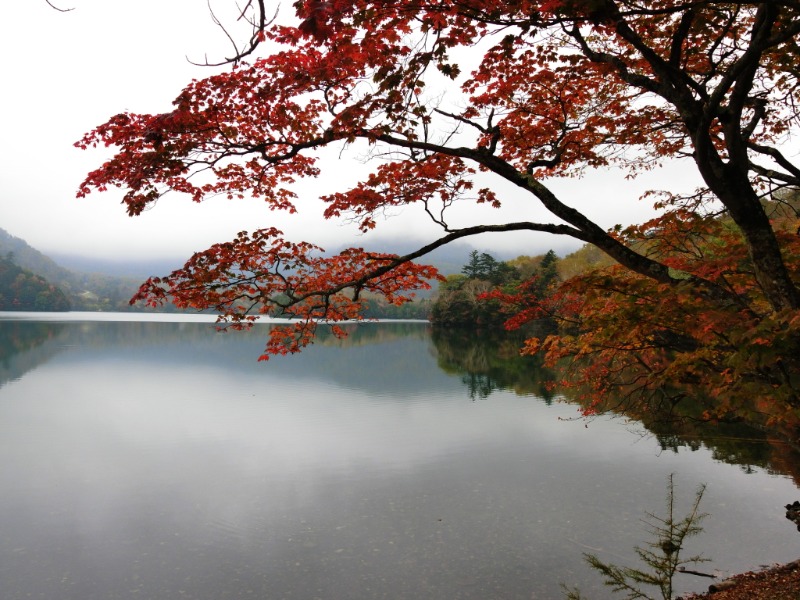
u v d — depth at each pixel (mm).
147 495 11539
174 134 4754
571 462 13633
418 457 14391
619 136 6762
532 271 81000
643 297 4551
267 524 9961
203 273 6113
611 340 5875
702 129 4191
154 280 5977
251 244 6176
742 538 8867
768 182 5934
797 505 9969
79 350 48219
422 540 9164
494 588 7531
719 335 4191
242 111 5031
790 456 13617
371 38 3898
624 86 6301
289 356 47219
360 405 22391
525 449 15008
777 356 3381
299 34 3898
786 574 7066
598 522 9766
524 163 7242
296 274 7184
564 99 6406
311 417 19922
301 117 5336
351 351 52000
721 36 4879
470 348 53656
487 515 10219
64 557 8680
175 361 41094
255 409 21547
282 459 14328
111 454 14859
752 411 3980
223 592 7586
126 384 28438
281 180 6527
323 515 10352
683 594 7172
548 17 3496
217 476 12859
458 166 5891
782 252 4844
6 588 7707
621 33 4484
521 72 5941
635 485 11773
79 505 10969
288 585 7742
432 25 3703
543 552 8609
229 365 38781
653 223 5828
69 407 21672
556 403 22375
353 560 8469
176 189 6184
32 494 11617
